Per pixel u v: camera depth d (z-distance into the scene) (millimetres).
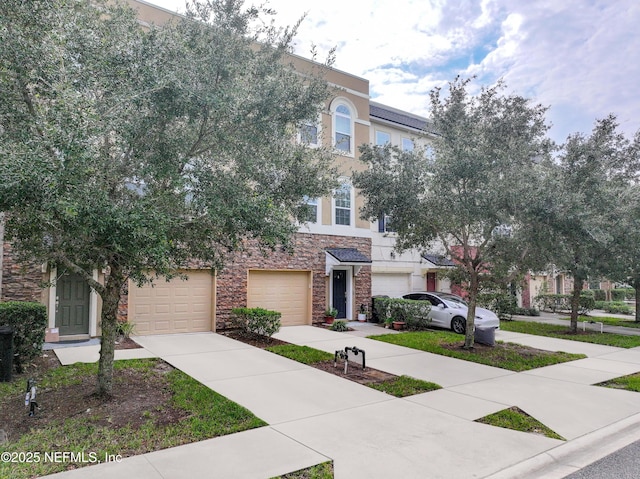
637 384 8336
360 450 4977
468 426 5895
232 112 6008
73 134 4137
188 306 12680
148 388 7004
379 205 10414
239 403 6531
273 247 6594
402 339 12836
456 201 9469
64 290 10727
